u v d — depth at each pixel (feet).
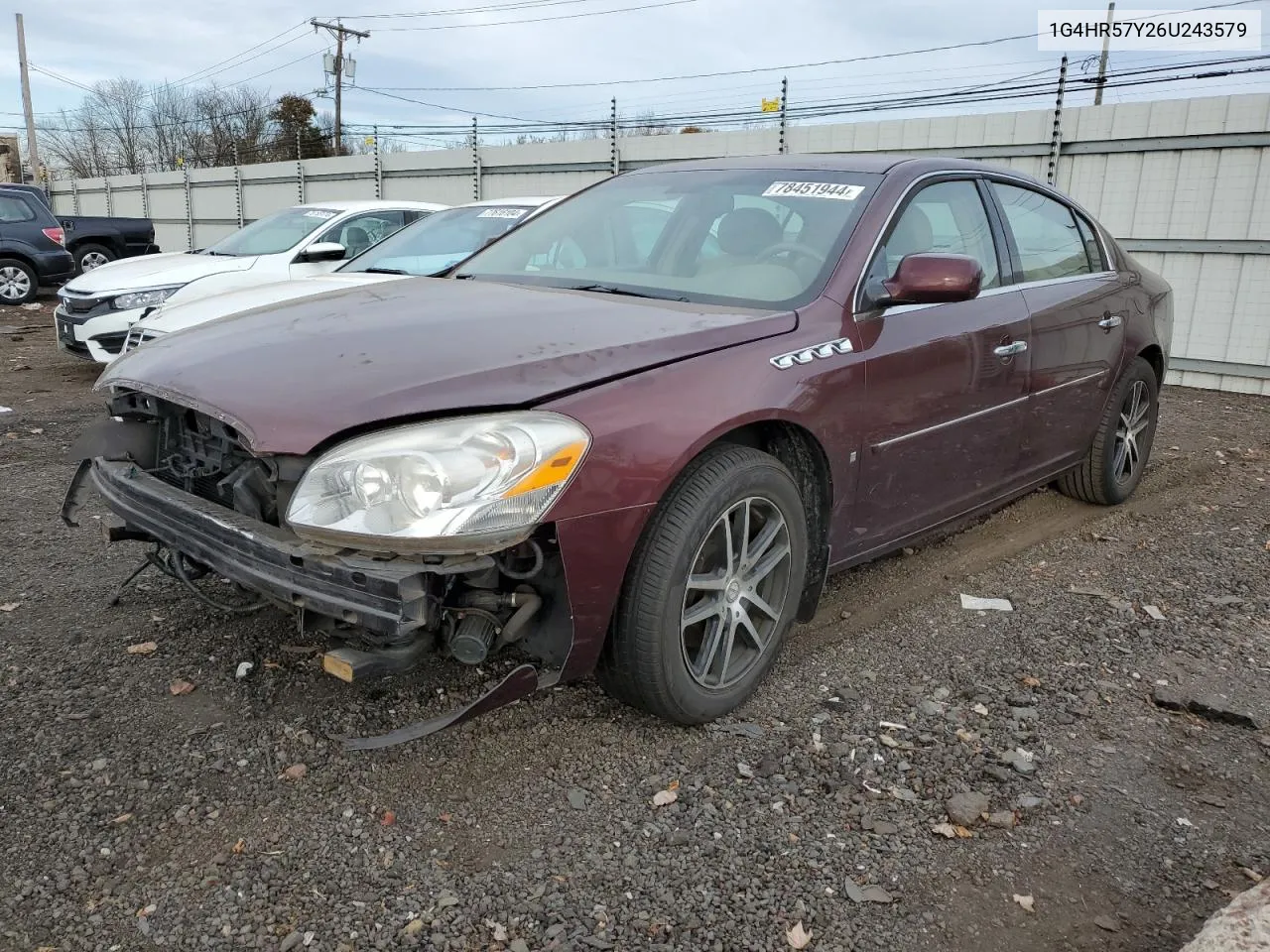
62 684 10.06
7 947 6.65
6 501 16.17
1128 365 16.24
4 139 142.51
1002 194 13.64
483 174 51.37
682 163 14.02
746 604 9.66
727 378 8.93
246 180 72.84
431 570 7.27
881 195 11.41
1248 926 6.44
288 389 8.13
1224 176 29.76
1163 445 22.76
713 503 8.73
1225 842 8.09
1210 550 15.05
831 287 10.39
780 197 11.85
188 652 10.79
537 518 7.58
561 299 10.56
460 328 9.30
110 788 8.39
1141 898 7.43
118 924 6.90
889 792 8.61
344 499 7.43
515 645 8.59
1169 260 31.37
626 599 8.49
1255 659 11.32
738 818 8.20
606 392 8.17
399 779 8.62
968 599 12.92
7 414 23.49
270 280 25.64
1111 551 14.96
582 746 9.19
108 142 205.46
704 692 9.27
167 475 9.53
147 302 26.32
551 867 7.57
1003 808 8.44
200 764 8.77
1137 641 11.76
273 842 7.79
